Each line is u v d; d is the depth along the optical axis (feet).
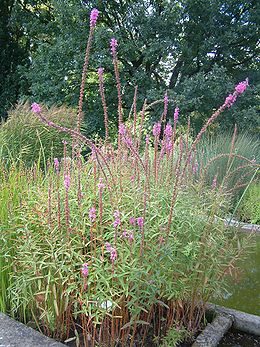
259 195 13.56
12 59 39.88
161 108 26.73
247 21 29.58
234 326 5.75
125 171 5.63
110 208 5.07
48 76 30.45
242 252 6.36
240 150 16.05
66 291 4.41
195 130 27.35
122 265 4.29
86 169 6.20
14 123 15.78
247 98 27.32
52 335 5.13
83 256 4.60
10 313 5.55
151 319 5.63
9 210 5.45
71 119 18.58
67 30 29.60
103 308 4.41
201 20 29.50
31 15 37.65
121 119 5.46
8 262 5.54
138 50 28.99
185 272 5.27
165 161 6.17
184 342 5.27
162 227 4.89
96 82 29.94
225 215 6.11
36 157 15.38
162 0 29.35
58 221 4.75
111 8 30.86
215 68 27.12
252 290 7.26
